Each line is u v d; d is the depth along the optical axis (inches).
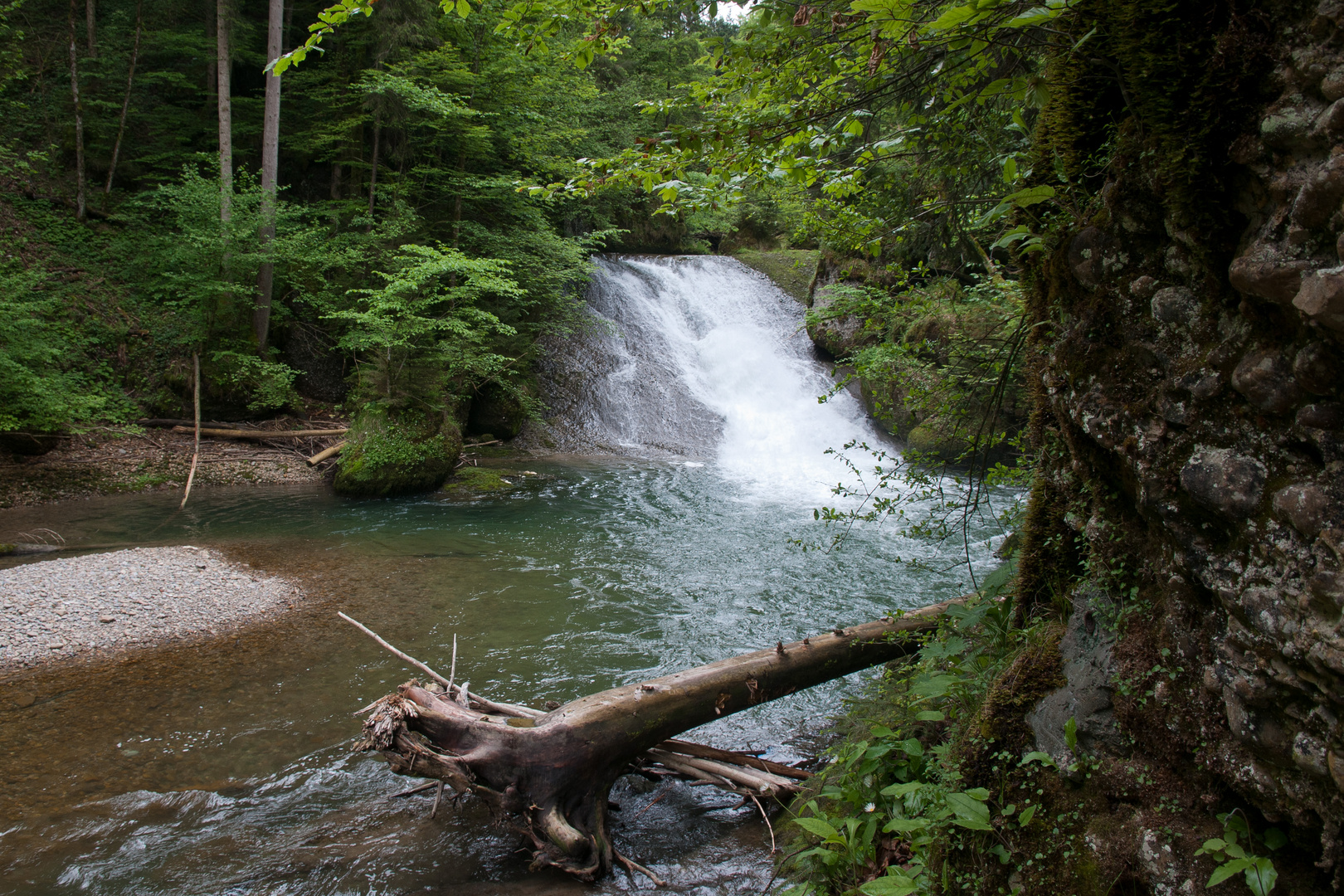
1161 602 81.6
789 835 142.4
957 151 149.1
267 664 231.3
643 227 1000.2
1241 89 66.7
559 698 209.0
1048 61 96.3
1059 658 96.7
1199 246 72.1
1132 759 82.3
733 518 434.6
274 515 426.0
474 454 625.0
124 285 581.0
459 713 145.5
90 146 661.9
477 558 353.1
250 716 198.4
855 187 129.9
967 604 156.9
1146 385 79.7
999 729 98.8
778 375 737.0
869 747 133.0
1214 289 72.5
